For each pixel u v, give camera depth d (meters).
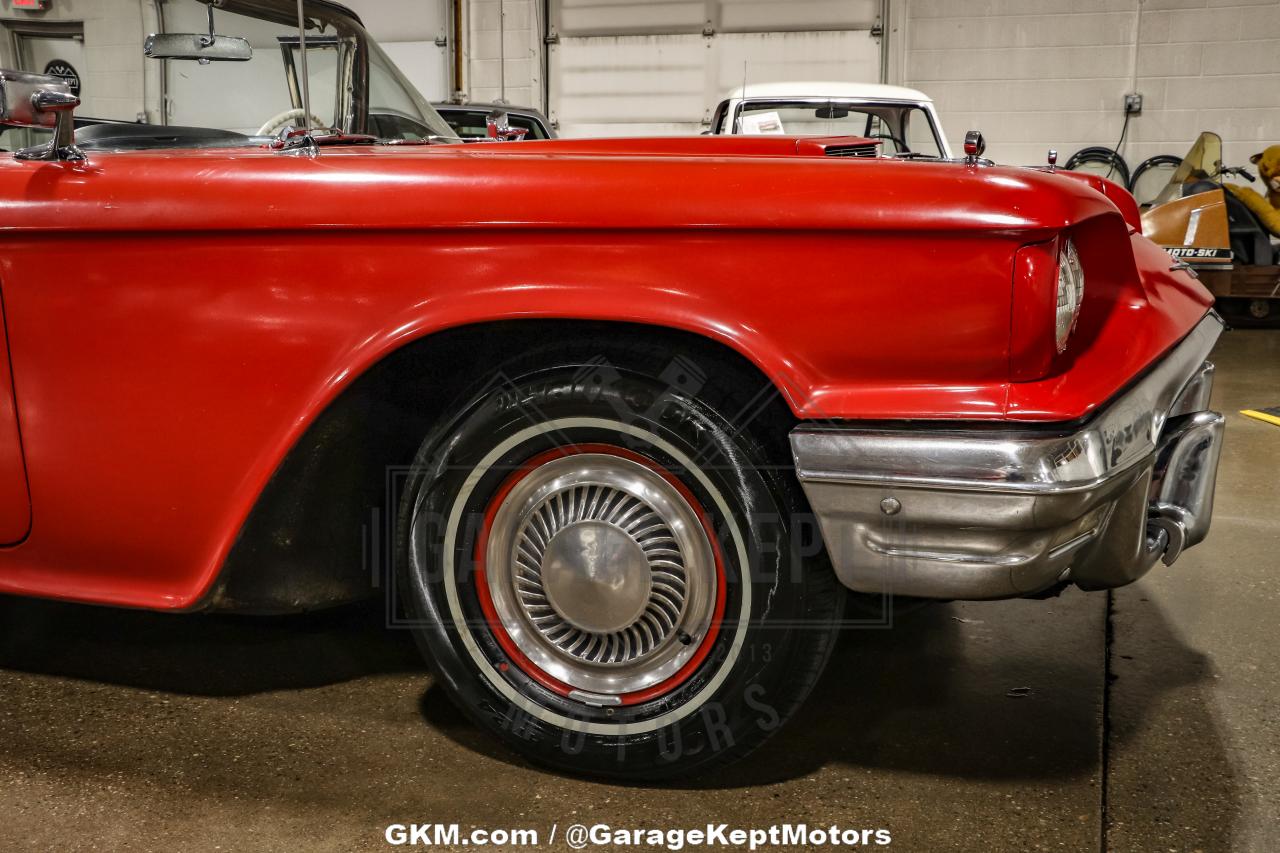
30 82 1.39
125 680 1.77
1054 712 1.65
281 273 1.35
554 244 1.27
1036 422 1.19
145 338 1.42
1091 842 1.29
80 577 1.56
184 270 1.39
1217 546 2.47
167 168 1.39
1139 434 1.29
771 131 5.56
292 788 1.43
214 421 1.42
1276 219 6.97
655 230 1.24
